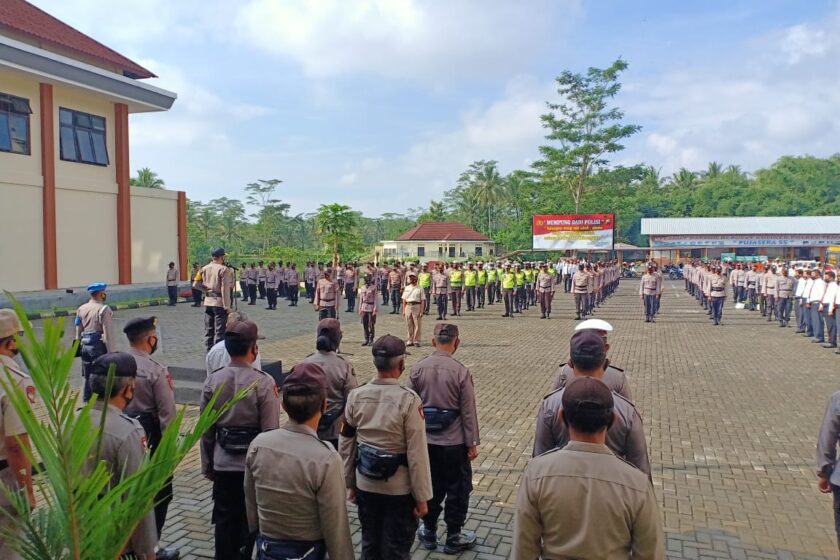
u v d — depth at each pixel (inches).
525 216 2365.9
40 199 836.0
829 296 573.6
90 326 303.4
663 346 584.7
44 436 75.9
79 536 75.5
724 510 215.3
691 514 211.9
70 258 885.8
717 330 707.4
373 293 574.2
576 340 142.0
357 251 1860.2
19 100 803.4
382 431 143.5
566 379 165.8
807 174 2849.4
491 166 3225.9
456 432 177.9
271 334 654.5
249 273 1027.9
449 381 178.1
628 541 88.4
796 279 755.4
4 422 126.6
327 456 114.8
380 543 146.9
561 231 1467.8
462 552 183.8
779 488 235.5
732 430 309.3
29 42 831.7
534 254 2218.3
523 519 92.0
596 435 93.1
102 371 126.4
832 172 2844.5
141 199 1007.0
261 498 115.7
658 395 382.6
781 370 465.1
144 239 1015.0
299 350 549.0
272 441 117.9
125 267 962.1
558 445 134.9
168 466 82.9
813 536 195.9
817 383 418.6
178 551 183.0
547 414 136.1
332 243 1801.2
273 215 3393.2
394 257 2524.6
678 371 460.4
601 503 87.5
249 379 157.2
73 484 75.1
